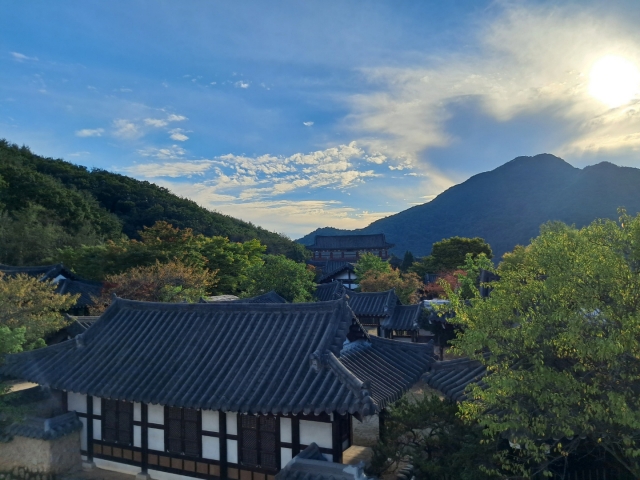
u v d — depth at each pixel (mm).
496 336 7984
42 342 19188
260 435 11906
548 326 7375
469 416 8266
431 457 10508
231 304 14469
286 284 38594
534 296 7578
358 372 12539
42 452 13305
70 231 60031
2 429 13656
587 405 6766
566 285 7027
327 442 11203
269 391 10906
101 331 15070
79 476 13422
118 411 13648
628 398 6809
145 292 29797
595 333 6605
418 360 14492
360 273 54500
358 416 10258
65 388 12742
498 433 9008
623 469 8656
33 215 54688
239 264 49688
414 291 45906
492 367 7883
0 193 57344
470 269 34219
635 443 6852
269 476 11695
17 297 17859
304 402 10172
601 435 7441
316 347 12078
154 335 14367
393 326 31547
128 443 13438
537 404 7543
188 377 12133
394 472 12281
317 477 10086
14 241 50156
